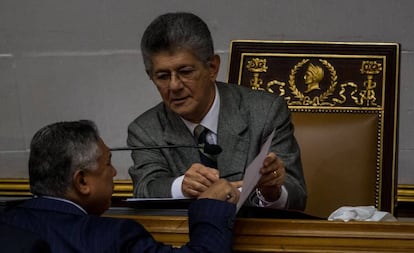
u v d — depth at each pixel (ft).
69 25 35.68
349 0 34.63
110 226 16.58
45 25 35.70
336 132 28.02
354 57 28.78
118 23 35.60
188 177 20.54
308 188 27.63
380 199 27.43
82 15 35.68
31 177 17.31
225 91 24.02
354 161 27.76
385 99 28.35
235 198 17.88
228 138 23.41
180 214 19.58
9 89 35.68
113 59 35.58
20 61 35.70
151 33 22.04
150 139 23.71
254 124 23.59
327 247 17.80
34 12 35.73
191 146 20.97
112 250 16.31
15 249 15.97
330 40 34.58
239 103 23.89
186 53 21.95
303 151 27.91
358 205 27.45
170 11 35.32
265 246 17.95
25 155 35.53
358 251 17.72
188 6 35.27
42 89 35.68
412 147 34.12
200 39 22.06
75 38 35.65
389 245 17.74
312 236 17.94
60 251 16.37
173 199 19.92
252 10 34.99
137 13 35.53
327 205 27.50
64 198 17.22
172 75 22.12
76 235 16.48
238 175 23.17
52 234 16.56
